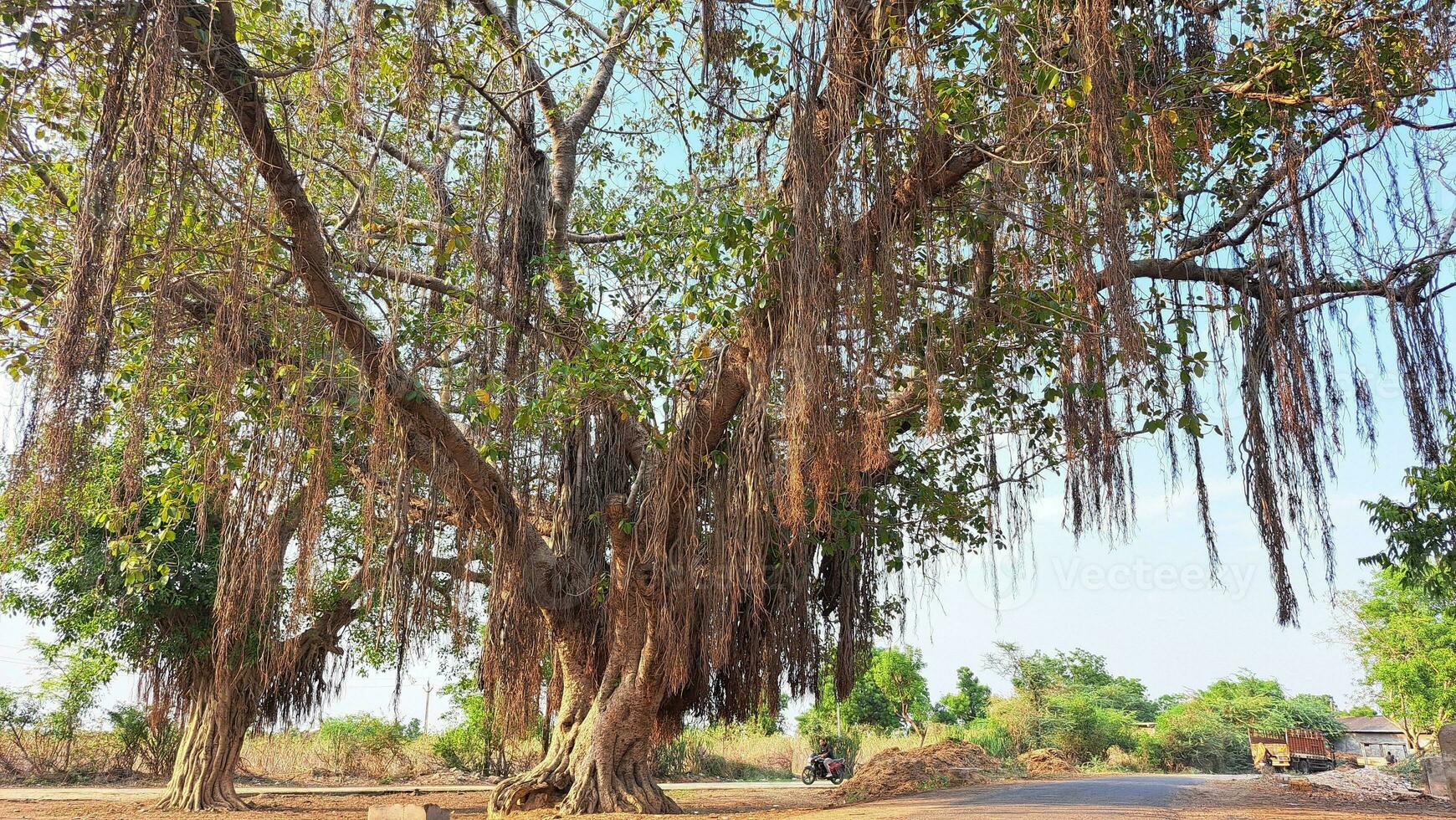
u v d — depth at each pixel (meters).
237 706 16.06
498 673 12.21
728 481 11.11
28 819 13.64
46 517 7.82
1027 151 8.03
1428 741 37.97
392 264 10.70
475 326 10.45
